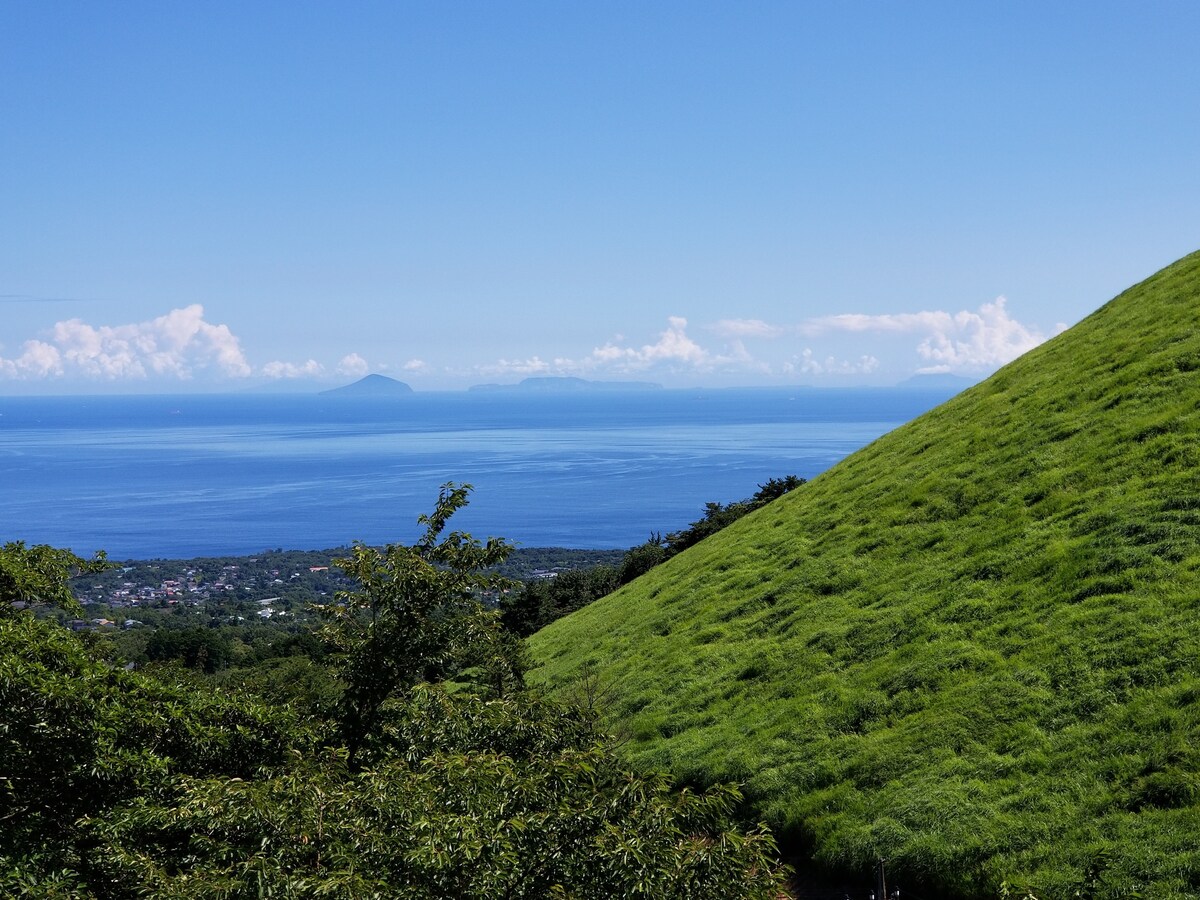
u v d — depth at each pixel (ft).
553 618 207.00
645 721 79.05
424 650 52.37
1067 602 66.74
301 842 33.14
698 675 84.48
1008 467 94.84
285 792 35.83
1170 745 48.73
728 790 35.12
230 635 385.09
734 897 31.01
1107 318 129.90
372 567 53.21
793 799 60.18
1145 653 56.65
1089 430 92.79
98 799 42.19
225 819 33.63
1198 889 40.29
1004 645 65.41
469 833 29.78
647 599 121.70
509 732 42.55
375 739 49.34
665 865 30.32
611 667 97.86
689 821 34.81
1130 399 94.58
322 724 51.13
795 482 208.95
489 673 56.18
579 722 46.16
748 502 212.02
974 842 48.78
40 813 41.81
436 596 52.85
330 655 53.16
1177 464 76.95
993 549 80.12
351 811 34.47
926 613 75.15
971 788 52.85
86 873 39.42
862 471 123.85
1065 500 81.56
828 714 67.21
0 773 41.70
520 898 30.04
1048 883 44.21
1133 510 73.10
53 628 53.26
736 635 89.81
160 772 41.50
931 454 112.16
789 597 92.22
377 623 52.54
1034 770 52.26
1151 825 44.73
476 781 33.83
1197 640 55.36
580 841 31.12
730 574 108.88
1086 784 49.39
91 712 43.16
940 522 91.76
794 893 53.31
